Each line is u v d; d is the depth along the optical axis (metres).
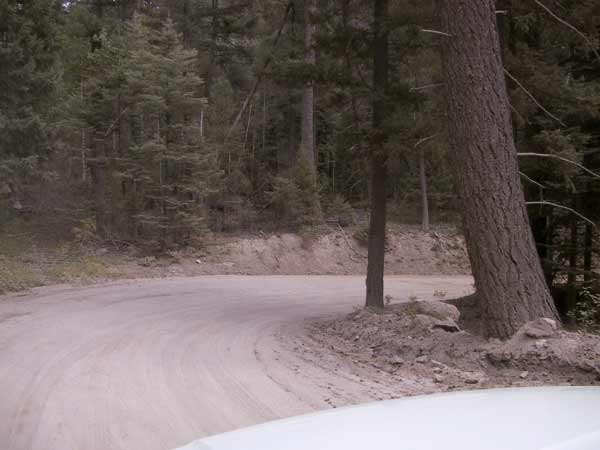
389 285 23.42
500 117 8.72
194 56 25.83
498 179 8.58
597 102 11.99
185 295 16.59
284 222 29.88
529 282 8.48
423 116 12.40
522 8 11.59
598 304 12.34
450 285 23.77
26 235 23.88
